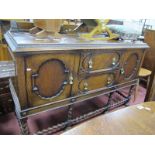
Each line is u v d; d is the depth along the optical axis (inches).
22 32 57.2
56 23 51.2
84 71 54.8
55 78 49.2
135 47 66.9
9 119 71.4
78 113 80.5
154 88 69.6
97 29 62.0
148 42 100.6
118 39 68.8
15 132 64.5
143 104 43.0
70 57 48.8
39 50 41.4
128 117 36.7
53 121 72.8
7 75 54.8
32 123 70.2
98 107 87.4
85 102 91.1
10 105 72.5
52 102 52.5
